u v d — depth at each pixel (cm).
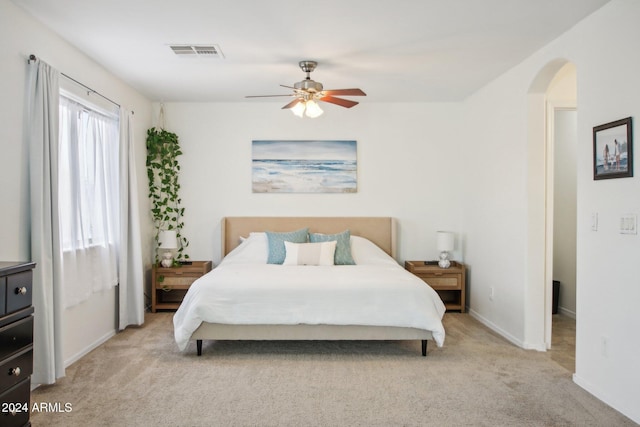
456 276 470
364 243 473
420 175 507
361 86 433
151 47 321
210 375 292
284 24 280
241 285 331
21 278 195
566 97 354
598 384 260
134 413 238
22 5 254
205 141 502
